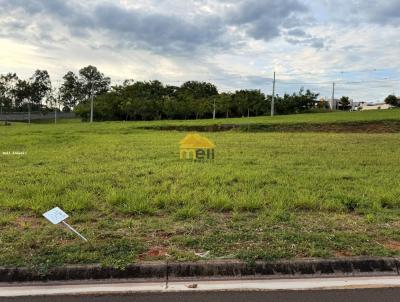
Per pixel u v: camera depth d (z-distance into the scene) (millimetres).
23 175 9781
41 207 6488
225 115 68250
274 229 5574
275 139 21578
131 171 10391
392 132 29734
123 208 6469
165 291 4035
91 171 10469
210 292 4020
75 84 86812
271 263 4473
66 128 34281
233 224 5777
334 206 6664
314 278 4367
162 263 4418
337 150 15969
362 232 5469
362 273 4465
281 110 69438
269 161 12516
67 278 4258
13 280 4215
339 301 3846
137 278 4309
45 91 84938
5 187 8320
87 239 5125
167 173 10000
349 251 4785
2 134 26516
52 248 4805
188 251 4773
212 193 7535
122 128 33562
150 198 7195
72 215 6215
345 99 95062
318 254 4668
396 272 4496
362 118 35750
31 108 80625
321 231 5500
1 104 77938
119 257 4547
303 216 6246
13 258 4496
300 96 71625
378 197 7281
